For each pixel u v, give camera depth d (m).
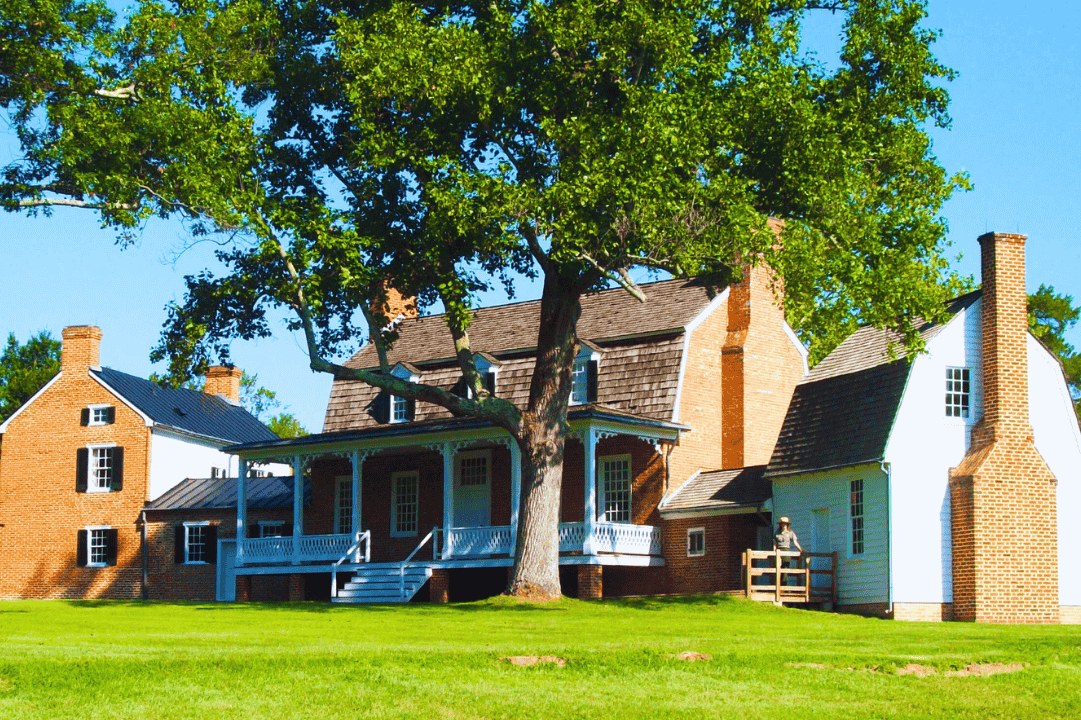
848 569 33.50
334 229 30.50
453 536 39.44
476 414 32.59
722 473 39.22
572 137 28.38
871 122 30.45
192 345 32.78
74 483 51.31
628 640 22.41
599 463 40.75
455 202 28.42
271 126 32.38
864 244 30.39
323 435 42.56
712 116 28.67
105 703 15.10
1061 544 33.12
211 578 48.38
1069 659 20.02
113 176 27.38
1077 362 58.69
